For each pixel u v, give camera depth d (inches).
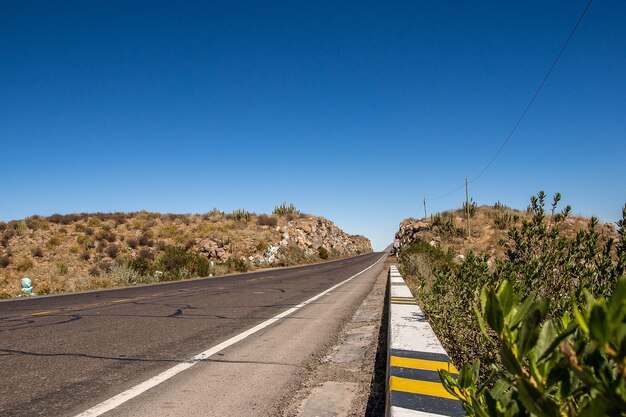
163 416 135.0
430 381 113.0
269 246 1627.7
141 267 912.3
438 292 215.6
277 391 157.6
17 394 156.3
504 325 27.2
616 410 20.5
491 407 35.7
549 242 168.4
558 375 27.1
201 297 478.9
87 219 1626.5
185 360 202.8
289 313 350.9
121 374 180.5
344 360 200.7
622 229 137.3
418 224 1642.5
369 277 804.0
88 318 333.7
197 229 1726.1
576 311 23.6
